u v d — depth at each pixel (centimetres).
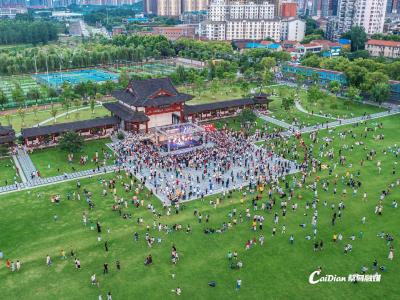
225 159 11388
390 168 10962
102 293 6312
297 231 7994
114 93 15062
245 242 7631
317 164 11125
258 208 8888
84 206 8981
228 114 15975
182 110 14462
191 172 10706
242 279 6625
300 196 9231
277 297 6225
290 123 15012
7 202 9131
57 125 13025
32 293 6319
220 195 9475
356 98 17725
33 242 7656
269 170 10719
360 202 9138
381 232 7950
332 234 7900
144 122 13538
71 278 6669
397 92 17825
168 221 8369
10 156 11738
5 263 7062
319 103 16788
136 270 6850
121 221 8375
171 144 12525
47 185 9975
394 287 6456
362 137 13400
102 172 10725
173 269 6875
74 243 7631
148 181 10162
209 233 7919
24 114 15838
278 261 7075
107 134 13625
